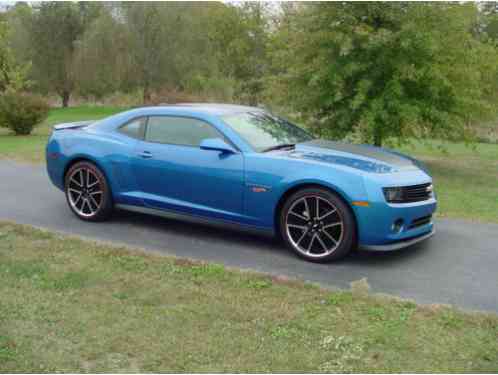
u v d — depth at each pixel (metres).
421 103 11.52
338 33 11.15
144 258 5.12
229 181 5.61
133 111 6.54
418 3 11.15
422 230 5.52
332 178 5.11
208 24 47.59
